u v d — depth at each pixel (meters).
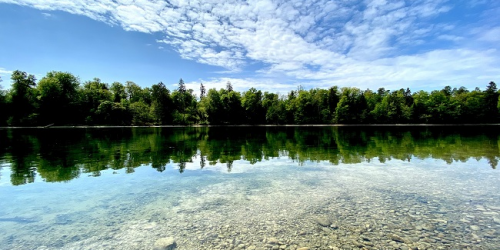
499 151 19.84
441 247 5.58
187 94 113.44
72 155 19.55
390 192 9.70
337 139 32.62
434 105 86.31
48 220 7.38
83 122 77.62
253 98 95.62
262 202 8.79
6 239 6.25
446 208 7.93
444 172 12.95
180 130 59.69
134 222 7.17
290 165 15.36
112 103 80.50
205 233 6.41
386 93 116.25
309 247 5.64
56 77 75.50
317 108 96.00
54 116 71.62
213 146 25.83
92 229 6.75
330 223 6.92
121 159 17.80
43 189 10.52
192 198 9.31
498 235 6.09
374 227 6.63
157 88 94.56
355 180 11.59
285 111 95.44
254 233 6.38
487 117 81.44
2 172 13.61
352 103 91.69
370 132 47.31
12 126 65.75
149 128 69.56
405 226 6.66
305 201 8.82
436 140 29.53
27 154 19.92
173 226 6.86
